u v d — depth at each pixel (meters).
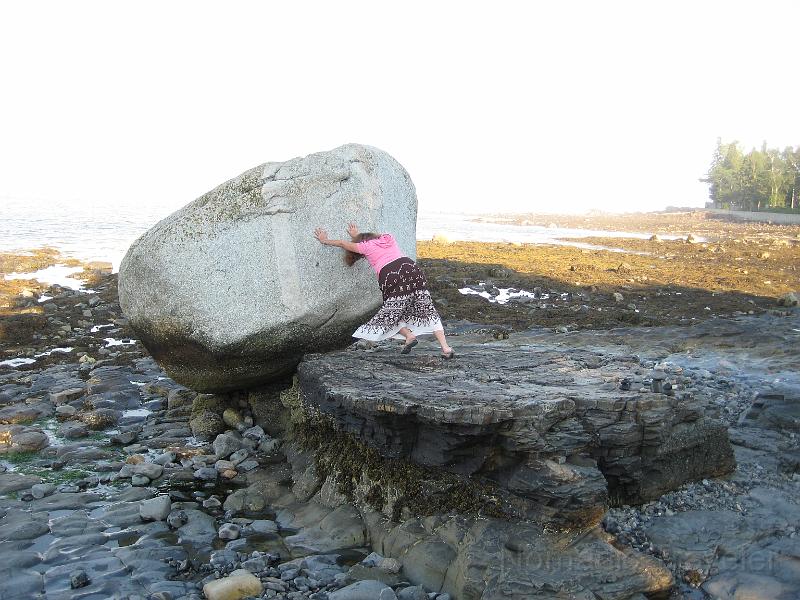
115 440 8.80
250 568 5.83
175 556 6.01
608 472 6.18
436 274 20.94
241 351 8.13
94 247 29.50
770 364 11.35
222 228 7.98
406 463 6.54
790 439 8.00
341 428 7.30
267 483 7.59
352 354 8.46
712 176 93.44
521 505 5.83
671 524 6.04
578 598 5.05
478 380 7.02
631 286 19.94
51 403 10.10
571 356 8.26
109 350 12.99
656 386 6.53
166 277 8.03
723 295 18.95
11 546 6.09
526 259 26.23
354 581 5.65
